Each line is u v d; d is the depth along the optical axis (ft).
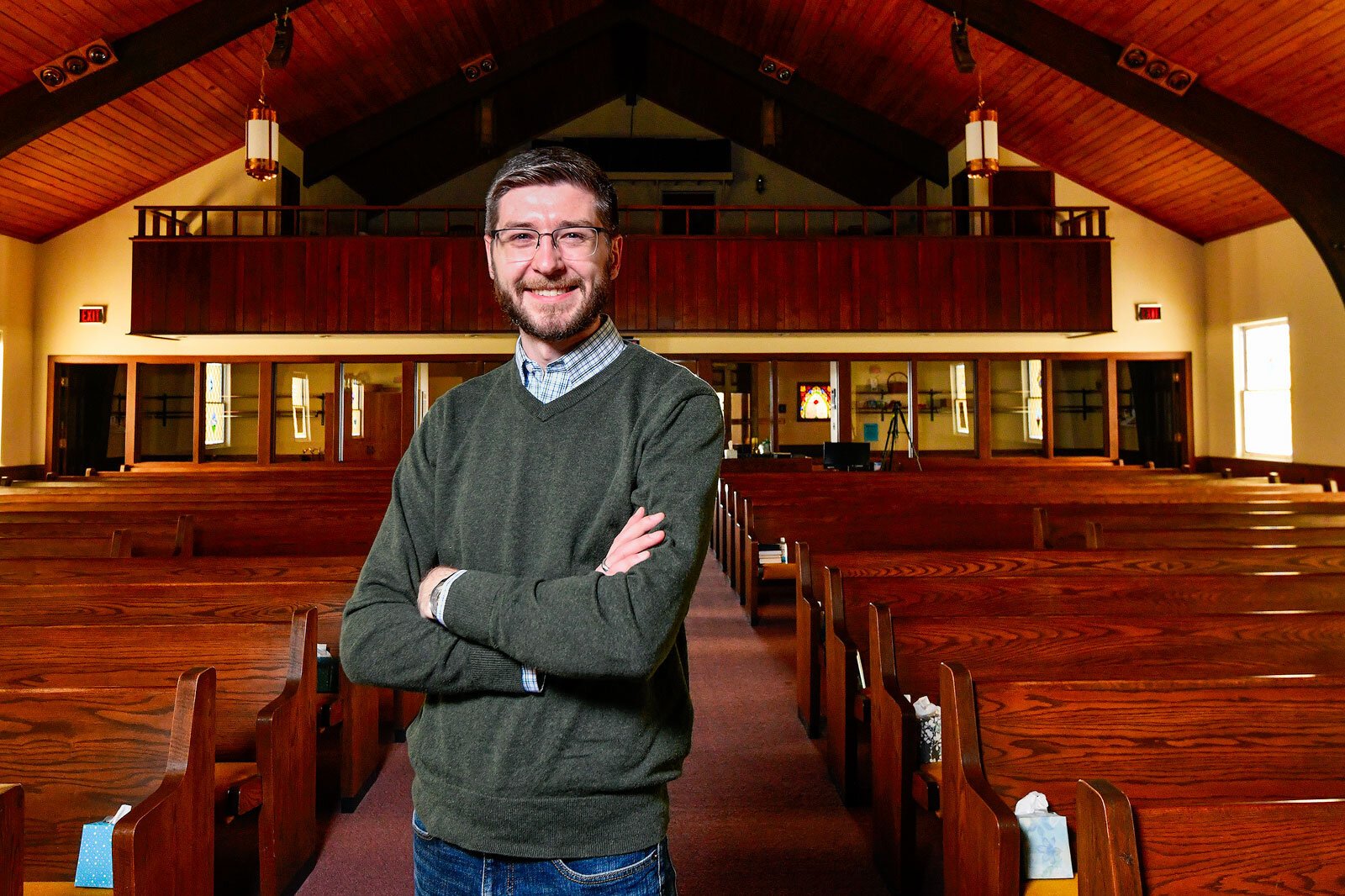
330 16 27.22
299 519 15.35
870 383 37.93
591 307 4.01
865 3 28.25
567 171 4.00
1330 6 20.22
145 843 5.16
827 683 10.30
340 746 10.07
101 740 6.06
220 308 31.94
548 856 3.64
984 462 35.60
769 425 39.73
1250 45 22.44
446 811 3.77
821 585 11.85
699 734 11.67
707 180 41.63
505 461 4.02
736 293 32.81
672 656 4.03
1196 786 6.10
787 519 17.10
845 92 35.04
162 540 14.28
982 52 28.07
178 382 39.96
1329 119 23.62
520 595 3.54
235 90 29.14
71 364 34.60
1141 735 6.16
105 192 32.45
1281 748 6.15
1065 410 40.78
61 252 34.12
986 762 6.12
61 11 22.07
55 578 11.37
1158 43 23.82
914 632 8.39
